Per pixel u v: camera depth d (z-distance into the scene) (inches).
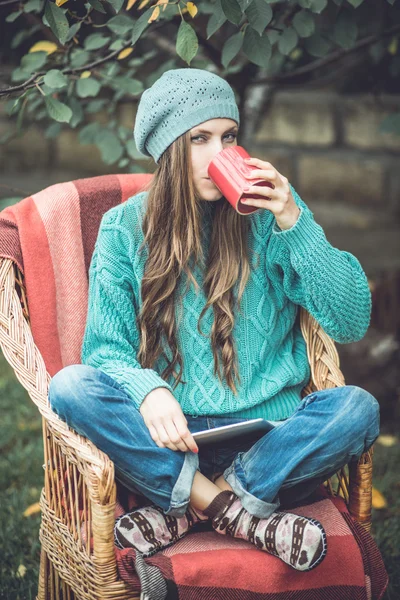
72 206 92.2
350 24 105.4
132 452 73.1
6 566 104.2
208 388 82.9
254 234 85.0
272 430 76.8
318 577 73.5
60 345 89.3
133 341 84.0
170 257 81.5
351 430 74.4
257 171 73.6
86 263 91.7
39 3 99.6
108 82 107.3
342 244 200.8
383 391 154.0
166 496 74.0
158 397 75.1
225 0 82.2
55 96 110.3
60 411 72.9
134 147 114.9
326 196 236.8
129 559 71.1
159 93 80.3
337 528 76.5
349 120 227.9
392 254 188.9
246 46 92.4
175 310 83.4
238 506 74.5
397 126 116.2
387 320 169.9
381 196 225.1
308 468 75.0
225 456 82.8
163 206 82.4
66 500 77.7
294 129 238.7
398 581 98.3
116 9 87.5
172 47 123.7
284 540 71.1
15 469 129.6
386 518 116.0
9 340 80.8
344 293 79.8
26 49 160.6
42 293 88.7
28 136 268.7
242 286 83.4
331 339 86.8
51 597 86.0
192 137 80.0
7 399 155.2
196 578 70.9
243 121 135.4
